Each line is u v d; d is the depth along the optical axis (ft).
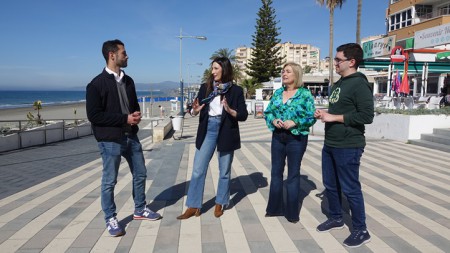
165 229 11.77
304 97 11.64
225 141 12.49
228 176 13.06
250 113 91.35
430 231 11.61
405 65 53.62
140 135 51.90
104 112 10.53
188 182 18.21
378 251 10.12
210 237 11.12
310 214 13.29
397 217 12.92
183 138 40.83
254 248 10.32
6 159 30.22
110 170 10.93
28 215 13.15
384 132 36.73
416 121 32.81
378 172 20.51
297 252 10.05
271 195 12.75
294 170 12.05
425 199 15.17
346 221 12.59
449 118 33.27
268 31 156.56
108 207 11.16
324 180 11.53
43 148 39.29
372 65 62.34
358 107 10.00
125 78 11.36
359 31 80.74
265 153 27.76
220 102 12.50
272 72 161.17
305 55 395.96
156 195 15.80
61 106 191.31
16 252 10.00
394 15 99.14
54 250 10.14
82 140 49.75
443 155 26.32
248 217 12.96
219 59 12.44
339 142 10.41
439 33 46.01
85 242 10.71
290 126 11.44
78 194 16.16
